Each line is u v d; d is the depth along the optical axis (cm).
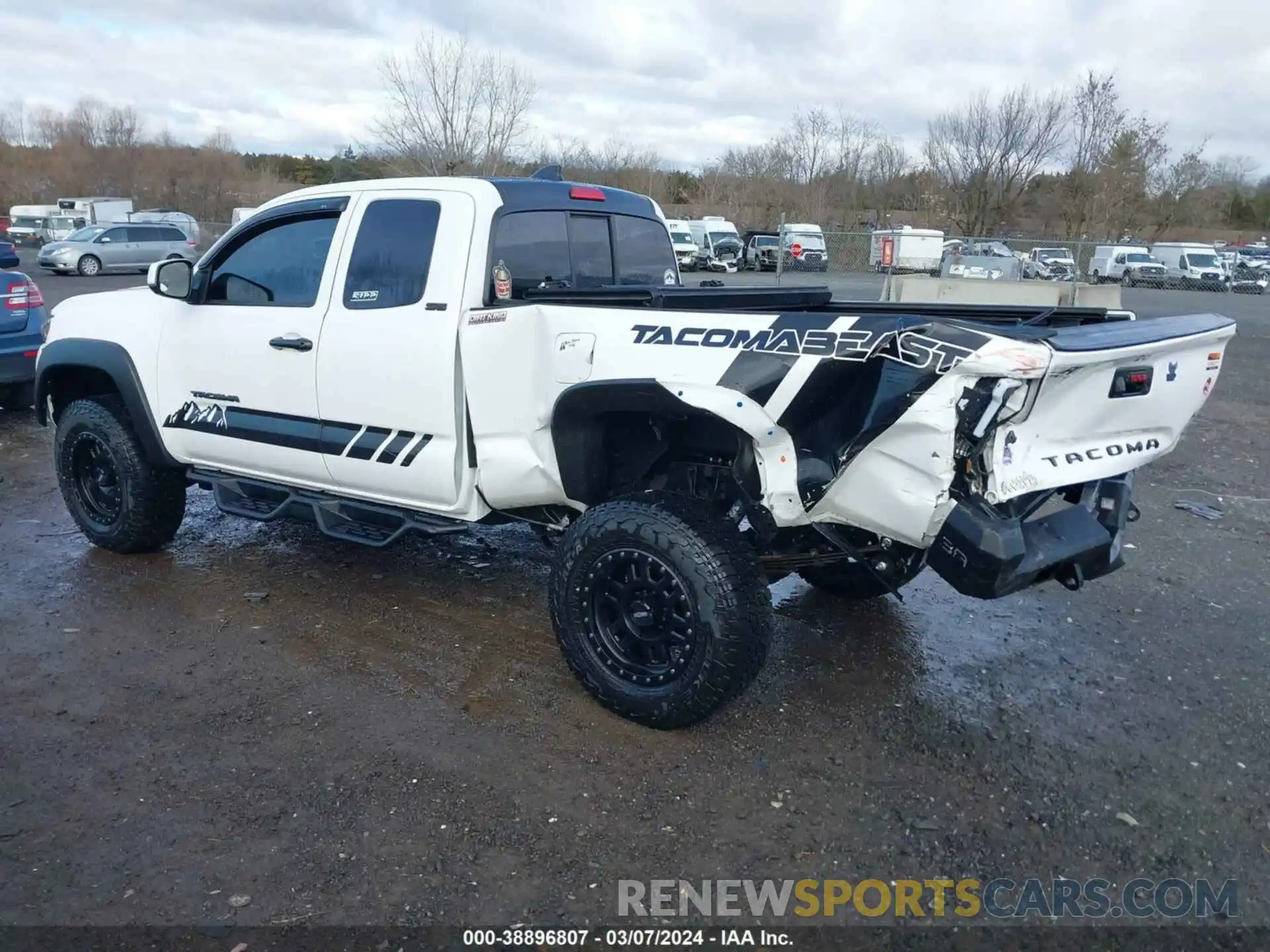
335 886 283
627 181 4331
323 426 446
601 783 336
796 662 430
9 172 6094
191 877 285
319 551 561
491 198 408
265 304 466
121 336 513
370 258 430
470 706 386
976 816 323
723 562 340
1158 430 356
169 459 511
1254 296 2320
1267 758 360
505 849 301
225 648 434
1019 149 3591
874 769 348
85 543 568
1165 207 4156
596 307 368
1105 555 346
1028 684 414
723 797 329
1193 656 442
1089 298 1250
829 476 327
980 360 285
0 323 825
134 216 3575
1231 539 606
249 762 345
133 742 357
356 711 381
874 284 1836
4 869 287
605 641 372
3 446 806
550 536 449
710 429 386
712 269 3441
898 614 485
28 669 411
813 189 4509
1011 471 307
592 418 369
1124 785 341
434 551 565
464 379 398
